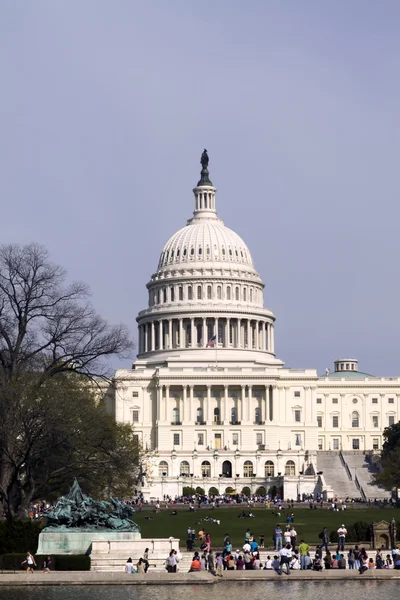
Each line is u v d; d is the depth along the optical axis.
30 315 128.12
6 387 122.75
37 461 127.88
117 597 92.12
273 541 143.50
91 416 132.25
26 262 127.00
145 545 111.56
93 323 129.50
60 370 128.75
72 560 108.44
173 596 93.00
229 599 91.00
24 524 114.25
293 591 97.12
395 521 143.12
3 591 96.75
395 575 108.25
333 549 131.75
